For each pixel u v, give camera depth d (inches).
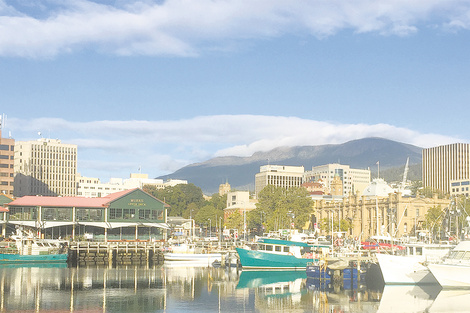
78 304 3440.0
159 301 3592.5
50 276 4613.7
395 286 4146.2
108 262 6013.8
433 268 3782.0
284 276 4891.7
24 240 5807.1
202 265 5738.2
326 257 4675.2
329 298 3762.3
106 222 6943.9
